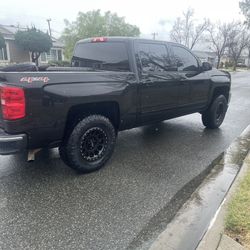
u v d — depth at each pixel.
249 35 48.38
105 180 3.81
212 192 3.56
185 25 48.03
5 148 3.14
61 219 2.95
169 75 4.88
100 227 2.84
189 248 2.55
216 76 6.26
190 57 5.52
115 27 35.81
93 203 3.25
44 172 4.00
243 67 62.41
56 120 3.40
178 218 3.01
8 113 3.09
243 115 8.33
